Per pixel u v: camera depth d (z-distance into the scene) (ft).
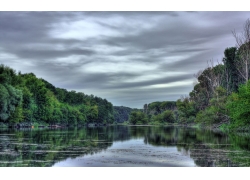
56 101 489.67
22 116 307.37
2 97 244.63
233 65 307.37
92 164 75.56
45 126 397.19
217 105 272.51
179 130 272.10
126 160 81.97
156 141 141.18
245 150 101.30
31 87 386.52
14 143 122.62
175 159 83.46
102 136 180.45
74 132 233.35
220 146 113.80
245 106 156.87
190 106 455.22
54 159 82.53
